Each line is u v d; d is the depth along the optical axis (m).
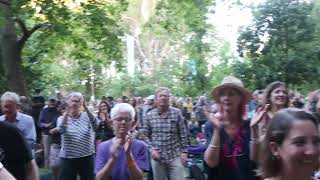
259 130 5.04
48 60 23.62
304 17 21.09
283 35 20.98
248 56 21.81
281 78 20.77
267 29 21.36
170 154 8.56
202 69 36.66
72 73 41.31
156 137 8.57
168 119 8.57
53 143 9.95
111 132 10.25
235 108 4.88
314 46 21.06
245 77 21.28
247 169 4.79
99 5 20.14
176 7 23.38
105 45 21.11
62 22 19.73
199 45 32.91
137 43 51.94
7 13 15.27
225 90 4.90
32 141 7.58
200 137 13.07
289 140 2.62
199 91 36.88
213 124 4.82
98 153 5.44
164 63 48.19
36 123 14.59
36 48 22.45
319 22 21.47
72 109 8.51
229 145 4.80
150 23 24.22
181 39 33.62
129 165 5.24
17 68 19.48
